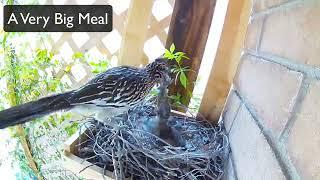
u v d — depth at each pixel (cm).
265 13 68
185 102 108
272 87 55
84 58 141
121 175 75
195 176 77
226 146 82
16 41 133
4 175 163
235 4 87
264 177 50
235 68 93
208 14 97
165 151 79
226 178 77
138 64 103
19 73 133
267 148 51
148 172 76
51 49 152
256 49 72
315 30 40
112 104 79
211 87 97
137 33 100
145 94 84
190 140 89
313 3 41
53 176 140
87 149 82
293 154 41
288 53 49
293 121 43
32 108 72
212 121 101
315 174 35
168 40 102
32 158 146
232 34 90
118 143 78
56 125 132
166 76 83
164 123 86
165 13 129
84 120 94
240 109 78
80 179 111
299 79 43
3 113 69
